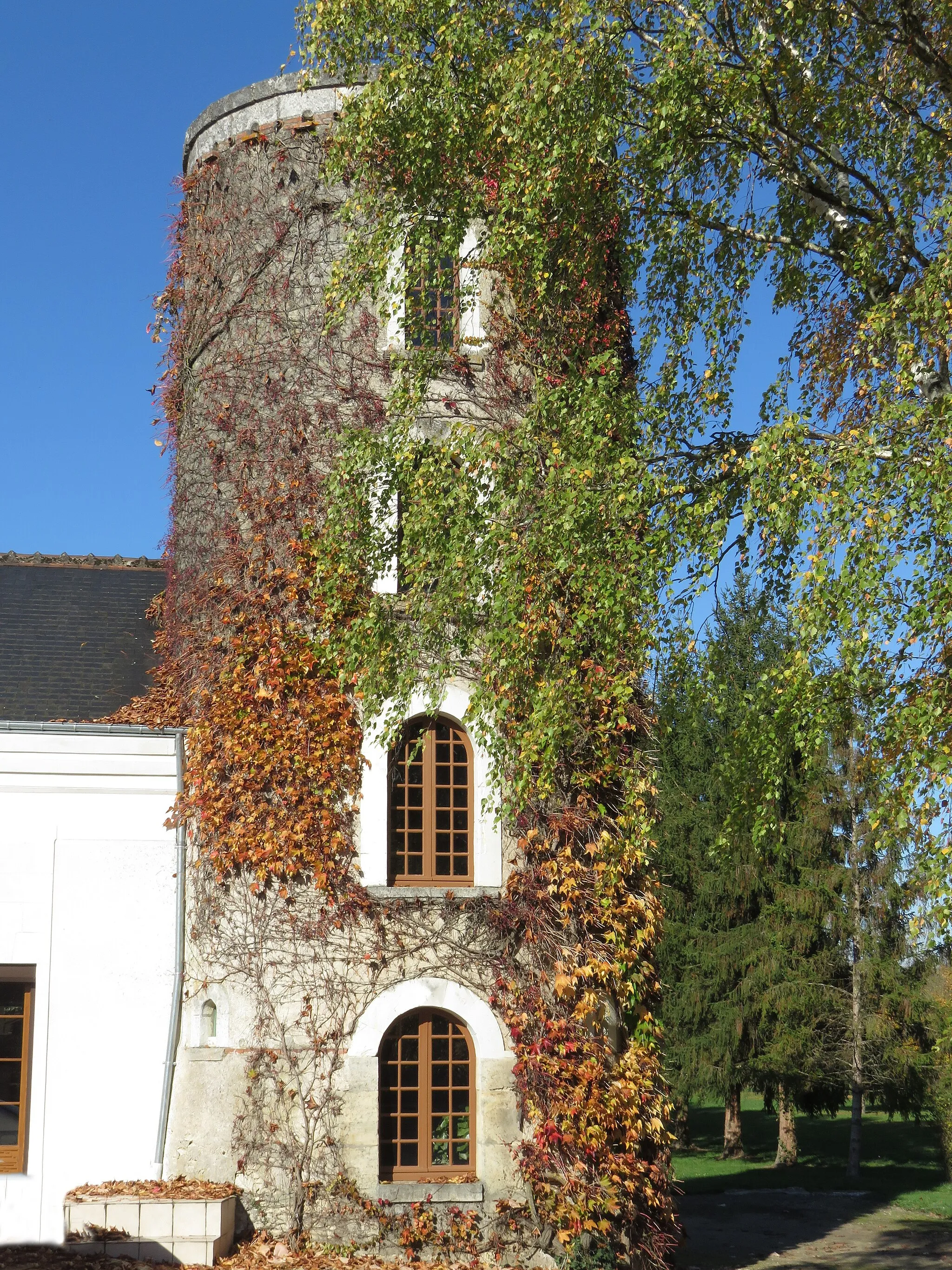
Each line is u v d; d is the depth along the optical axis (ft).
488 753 37.09
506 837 44.60
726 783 34.96
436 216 41.96
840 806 85.92
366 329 48.60
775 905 88.12
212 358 51.19
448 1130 42.63
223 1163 41.73
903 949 84.07
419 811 45.42
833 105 38.81
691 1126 123.03
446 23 40.04
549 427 37.35
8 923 45.34
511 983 42.86
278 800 44.37
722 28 38.11
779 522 29.71
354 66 42.63
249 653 45.96
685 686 34.76
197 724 46.73
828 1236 58.54
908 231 37.91
